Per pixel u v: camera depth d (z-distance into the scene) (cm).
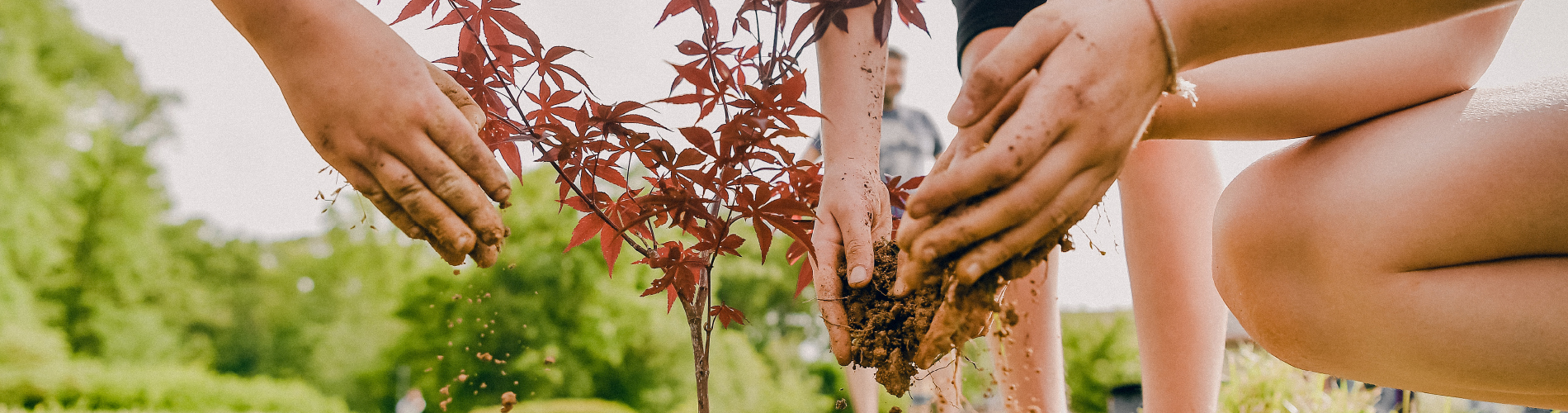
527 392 1436
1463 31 85
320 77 65
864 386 197
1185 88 64
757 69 127
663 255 118
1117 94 57
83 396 1574
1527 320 69
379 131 66
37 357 1700
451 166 69
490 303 1446
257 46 67
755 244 1392
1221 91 93
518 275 1548
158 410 1642
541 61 109
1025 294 151
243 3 63
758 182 103
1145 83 59
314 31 64
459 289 1493
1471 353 73
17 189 1800
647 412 1612
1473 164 71
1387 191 77
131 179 2208
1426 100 88
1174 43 60
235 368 2730
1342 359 88
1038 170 58
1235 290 99
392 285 2220
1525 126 70
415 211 69
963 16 146
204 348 2616
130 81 2273
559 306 1559
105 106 2252
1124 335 913
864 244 108
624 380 1638
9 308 1744
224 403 1806
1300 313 89
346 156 68
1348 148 87
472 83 103
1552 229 67
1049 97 56
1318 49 92
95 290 2091
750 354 1880
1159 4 59
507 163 107
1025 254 72
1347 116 90
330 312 2784
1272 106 91
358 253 2527
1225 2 58
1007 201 58
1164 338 130
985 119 60
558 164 108
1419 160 76
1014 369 151
